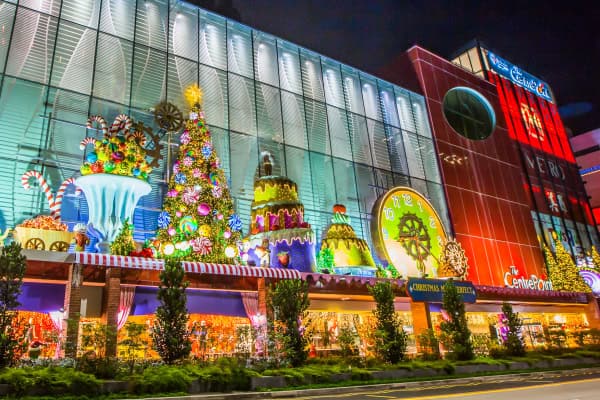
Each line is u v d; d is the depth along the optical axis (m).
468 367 24.66
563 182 65.94
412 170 45.56
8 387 13.47
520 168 57.34
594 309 43.81
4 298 16.02
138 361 18.12
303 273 26.25
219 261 23.92
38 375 14.07
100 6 31.47
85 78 29.05
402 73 53.94
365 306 30.72
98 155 23.14
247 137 35.38
